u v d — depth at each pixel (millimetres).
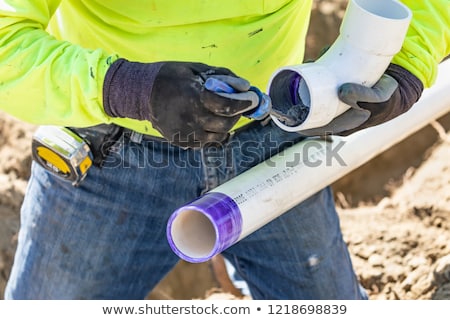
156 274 3029
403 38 2062
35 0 2066
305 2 2582
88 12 2375
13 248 4293
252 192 2352
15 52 2002
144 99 1933
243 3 2289
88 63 1970
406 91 2234
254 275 3127
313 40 4898
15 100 2057
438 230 3752
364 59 2059
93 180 2678
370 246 3832
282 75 2139
